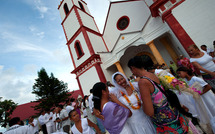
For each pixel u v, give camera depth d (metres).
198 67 2.85
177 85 1.61
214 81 2.82
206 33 5.41
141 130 1.77
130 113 1.76
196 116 2.43
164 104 1.49
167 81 1.61
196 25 5.65
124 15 12.56
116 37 13.46
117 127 1.62
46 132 6.40
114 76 1.93
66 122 4.43
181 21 6.01
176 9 6.20
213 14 5.30
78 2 16.06
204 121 2.13
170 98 1.53
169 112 1.47
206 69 2.91
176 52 10.06
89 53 12.21
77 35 13.70
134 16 11.94
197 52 3.06
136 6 11.87
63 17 16.27
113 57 11.19
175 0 6.29
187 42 5.77
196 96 1.94
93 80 11.52
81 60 13.02
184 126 1.46
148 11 11.08
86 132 2.22
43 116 6.38
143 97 1.42
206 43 5.38
